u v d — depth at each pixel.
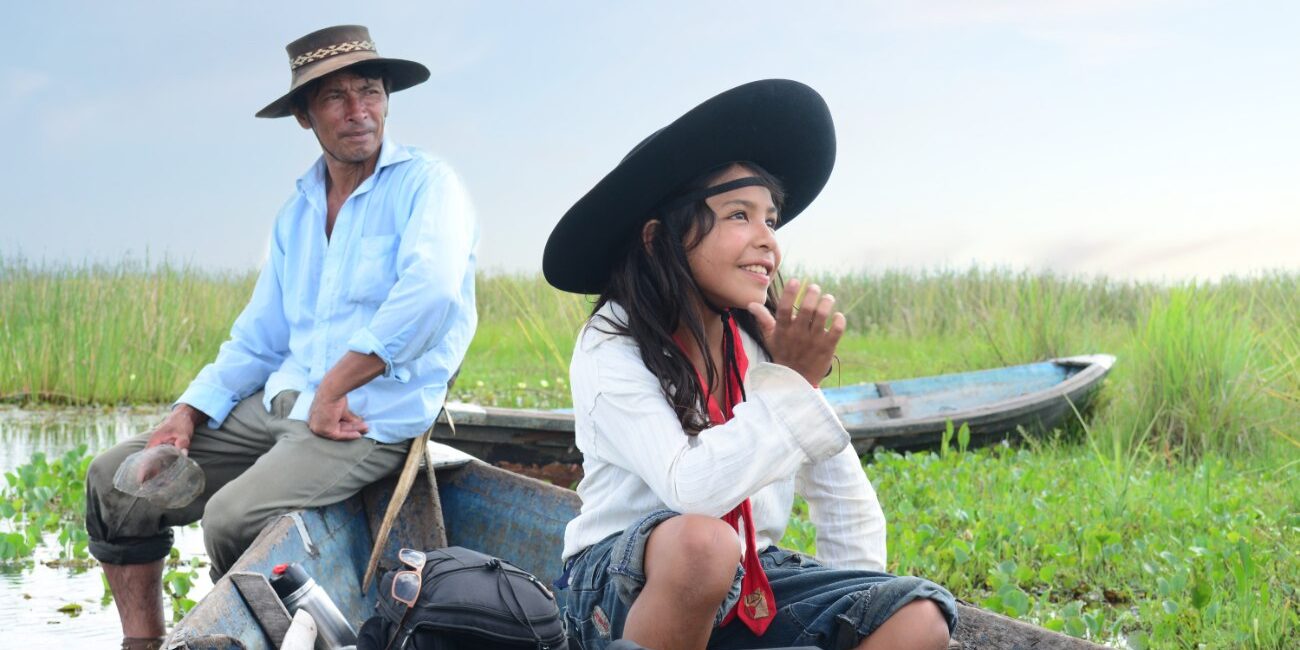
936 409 10.81
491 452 6.90
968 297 17.22
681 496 2.49
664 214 2.74
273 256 4.52
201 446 4.42
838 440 2.50
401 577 2.42
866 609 2.55
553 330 14.58
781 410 2.49
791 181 3.03
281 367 4.42
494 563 2.48
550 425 6.82
